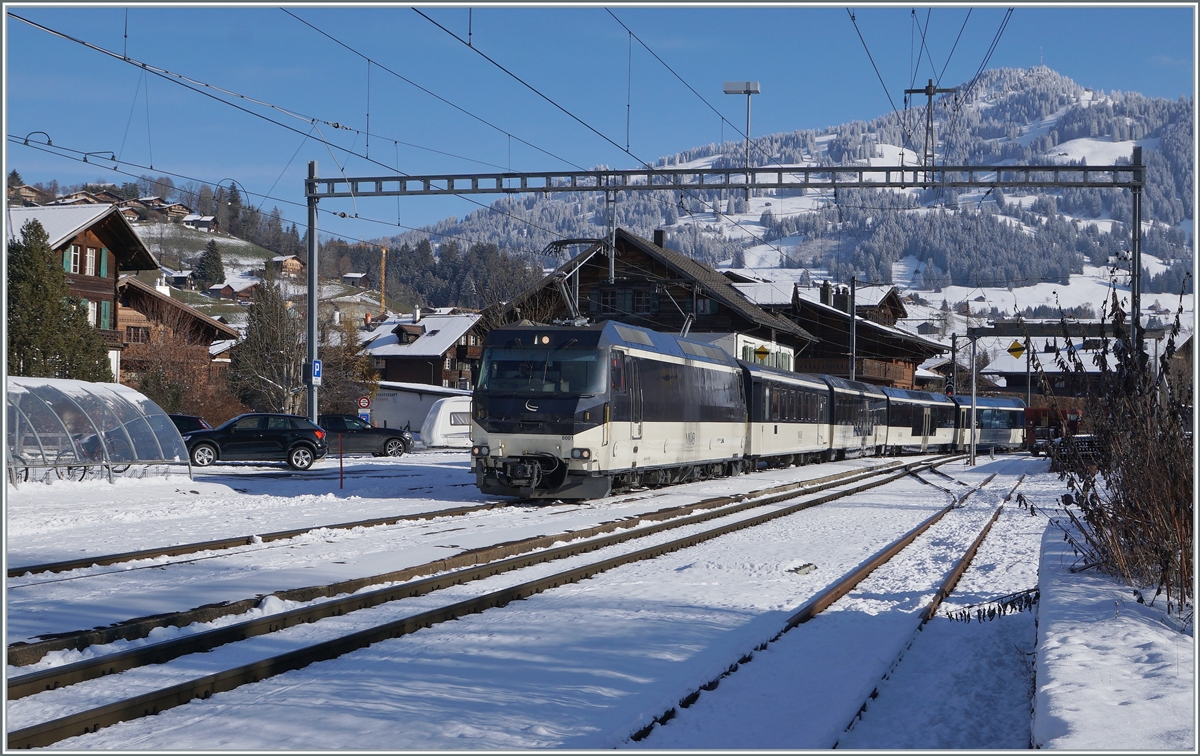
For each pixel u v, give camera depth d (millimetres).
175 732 6094
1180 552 8594
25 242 39531
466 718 6418
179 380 51031
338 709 6566
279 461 31844
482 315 56406
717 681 7570
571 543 14633
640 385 22406
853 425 43719
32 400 22047
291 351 56406
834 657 8461
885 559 14469
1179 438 8742
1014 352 16750
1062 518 19531
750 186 26000
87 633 7977
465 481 27188
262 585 10453
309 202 29094
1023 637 9406
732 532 17547
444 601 10367
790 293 70625
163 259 172750
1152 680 6152
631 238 56906
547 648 8352
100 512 17922
